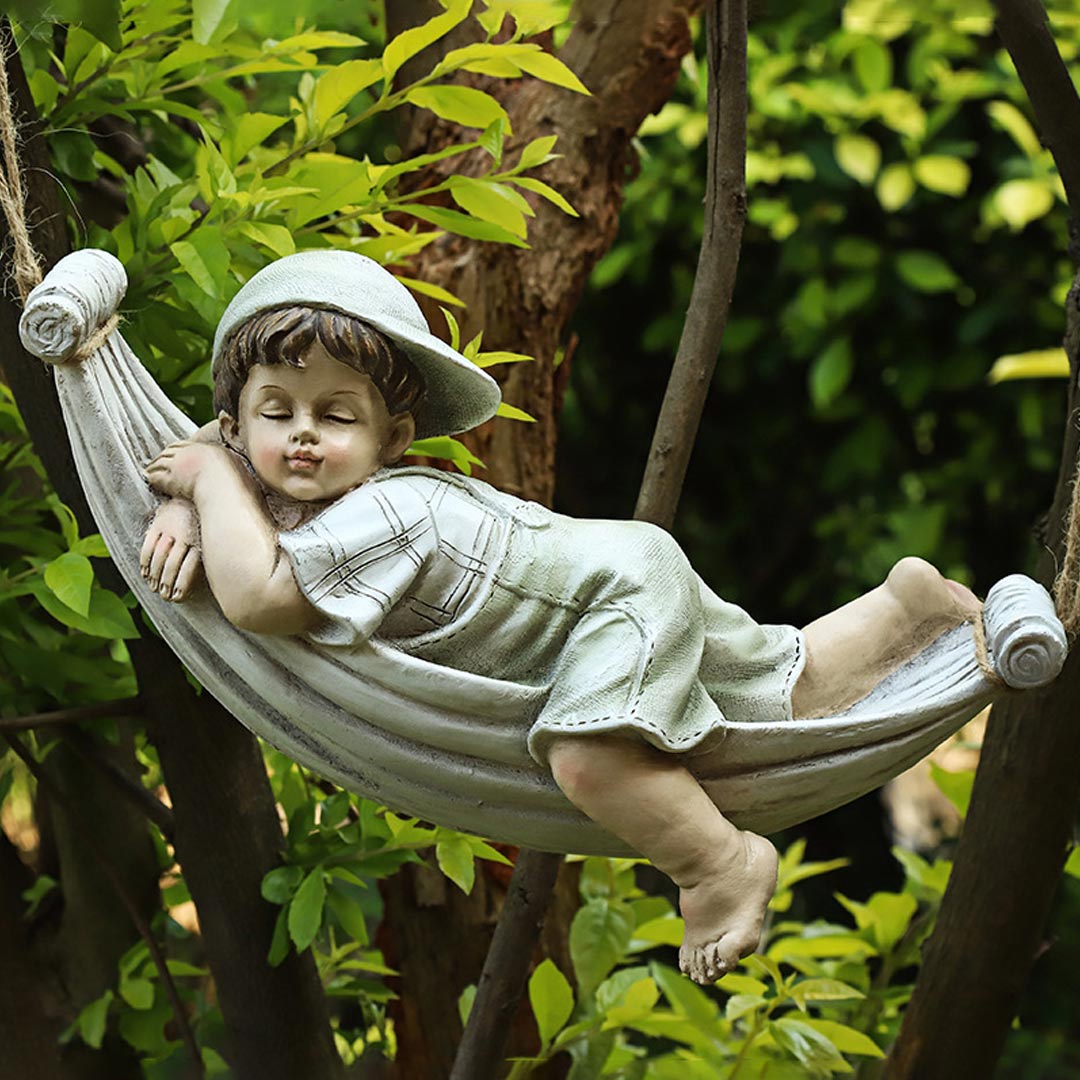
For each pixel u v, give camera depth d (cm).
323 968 257
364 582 132
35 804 281
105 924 253
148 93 204
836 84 462
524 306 252
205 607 138
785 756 137
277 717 143
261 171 203
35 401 184
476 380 138
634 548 138
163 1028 250
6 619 210
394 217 257
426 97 192
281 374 131
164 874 266
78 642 223
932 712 137
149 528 140
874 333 493
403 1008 259
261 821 204
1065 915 512
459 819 141
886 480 523
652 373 536
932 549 485
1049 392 486
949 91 456
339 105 194
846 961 279
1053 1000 506
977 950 212
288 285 131
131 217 195
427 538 134
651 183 479
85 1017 238
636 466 546
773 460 534
